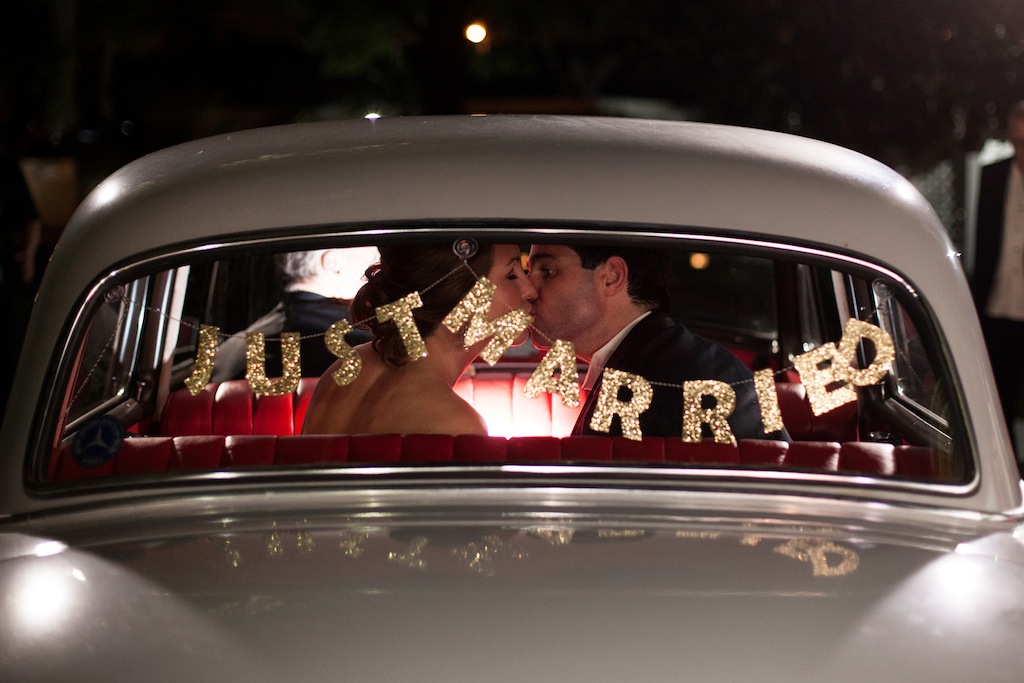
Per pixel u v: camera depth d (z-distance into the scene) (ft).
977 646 5.35
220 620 5.41
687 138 7.21
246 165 6.98
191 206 6.83
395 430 7.75
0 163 20.35
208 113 52.03
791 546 6.22
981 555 6.23
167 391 10.78
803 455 7.26
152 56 50.47
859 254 6.91
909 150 29.40
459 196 6.86
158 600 5.59
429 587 5.65
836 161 7.20
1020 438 20.97
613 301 8.20
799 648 5.26
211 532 6.36
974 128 28.86
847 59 28.55
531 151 7.00
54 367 6.75
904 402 8.06
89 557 6.09
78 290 6.79
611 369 7.75
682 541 6.23
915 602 5.63
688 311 14.53
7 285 20.33
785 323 12.53
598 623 5.36
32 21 38.40
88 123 42.04
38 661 5.23
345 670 5.07
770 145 7.24
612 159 6.98
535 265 8.10
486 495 6.72
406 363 7.86
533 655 5.15
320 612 5.44
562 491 6.75
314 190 6.86
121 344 9.77
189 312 11.07
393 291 7.75
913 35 28.07
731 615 5.46
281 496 6.70
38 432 6.68
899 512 6.72
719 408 7.48
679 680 5.05
